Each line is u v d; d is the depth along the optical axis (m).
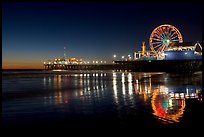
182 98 18.52
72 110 14.45
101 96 21.53
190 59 96.44
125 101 17.78
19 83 44.50
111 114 12.85
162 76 62.91
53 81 49.69
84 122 11.19
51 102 18.22
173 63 98.38
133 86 32.56
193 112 12.70
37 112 13.97
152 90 25.94
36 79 59.53
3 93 26.12
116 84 37.66
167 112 12.83
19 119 12.07
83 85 36.81
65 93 25.22
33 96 22.75
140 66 115.62
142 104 16.00
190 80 43.59
